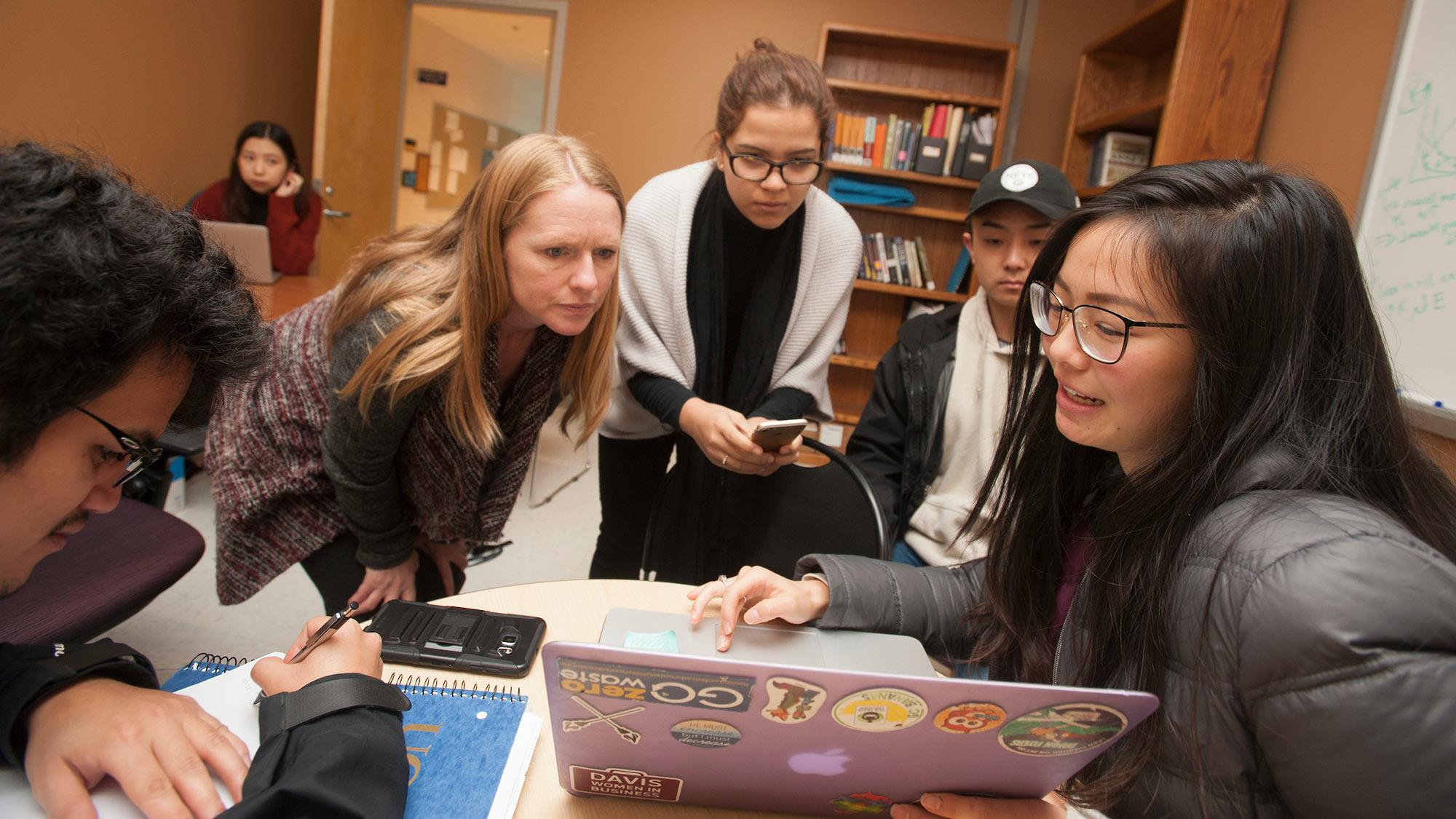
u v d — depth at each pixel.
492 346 1.18
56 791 0.58
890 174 4.19
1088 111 3.82
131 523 1.48
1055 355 0.73
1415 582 0.55
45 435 0.53
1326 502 0.62
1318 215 0.65
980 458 1.67
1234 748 0.63
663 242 1.58
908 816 0.66
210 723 0.65
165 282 0.56
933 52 4.33
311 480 1.31
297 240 3.81
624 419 1.79
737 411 1.70
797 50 4.49
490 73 7.35
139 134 4.01
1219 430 0.67
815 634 0.94
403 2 4.89
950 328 1.79
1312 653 0.55
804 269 1.65
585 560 2.87
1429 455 0.72
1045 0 4.30
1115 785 0.69
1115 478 0.89
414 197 6.94
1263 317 0.65
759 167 1.44
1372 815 0.54
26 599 1.24
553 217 1.05
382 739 0.63
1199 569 0.65
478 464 1.29
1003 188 1.59
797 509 1.45
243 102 4.75
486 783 0.68
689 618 0.94
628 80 4.64
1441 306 1.93
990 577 0.96
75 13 3.57
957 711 0.55
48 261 0.48
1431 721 0.52
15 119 3.37
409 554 1.36
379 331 1.11
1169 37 3.43
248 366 0.66
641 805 0.71
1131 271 0.67
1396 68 2.17
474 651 0.88
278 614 2.28
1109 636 0.73
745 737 0.59
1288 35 2.76
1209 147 2.83
